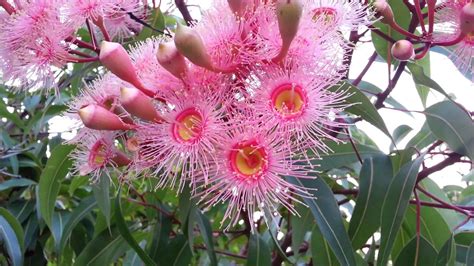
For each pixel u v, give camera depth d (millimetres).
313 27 144
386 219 175
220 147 139
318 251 211
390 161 192
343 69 150
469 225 223
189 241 184
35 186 300
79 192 310
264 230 275
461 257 219
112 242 236
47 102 294
